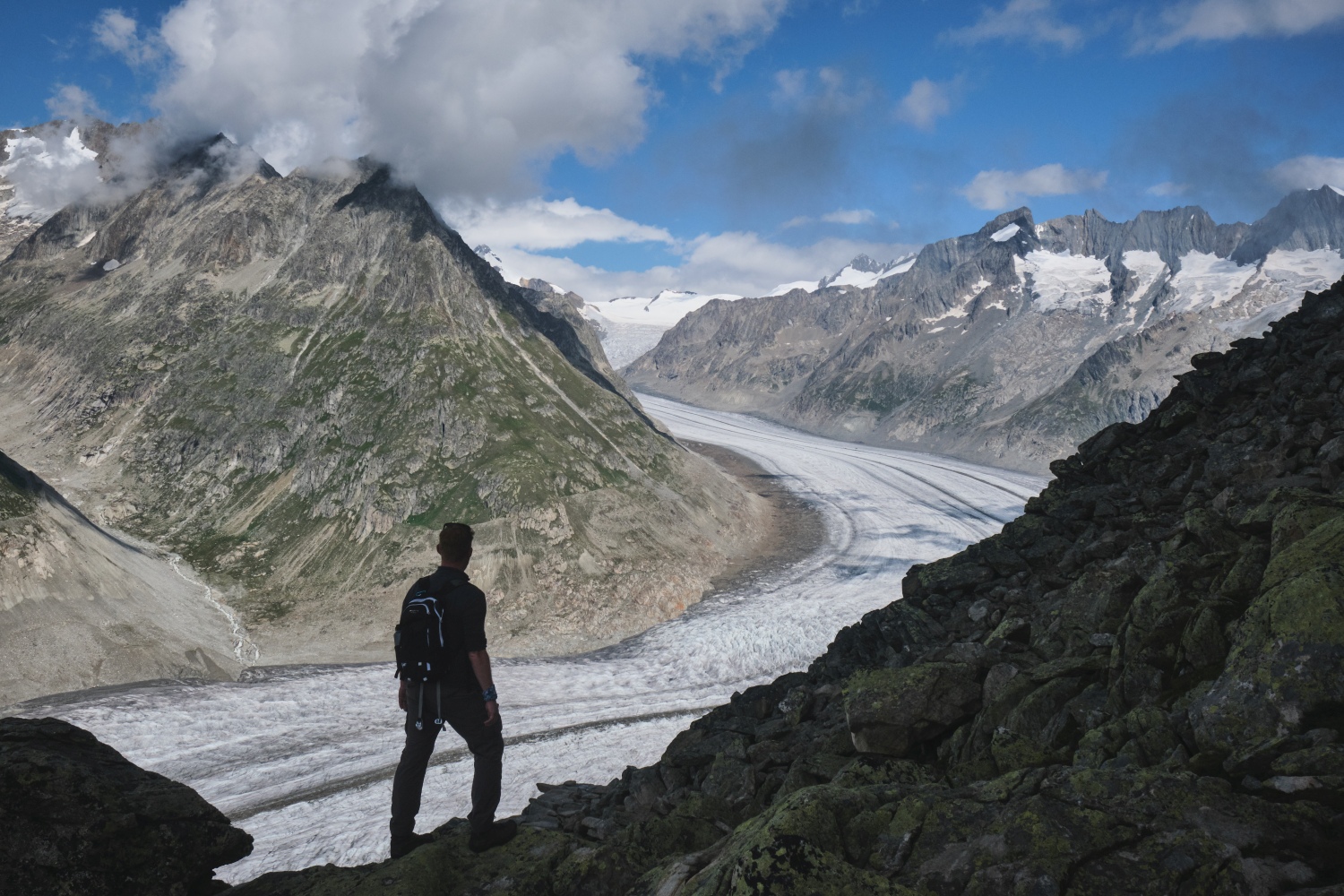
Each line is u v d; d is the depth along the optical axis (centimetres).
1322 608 486
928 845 454
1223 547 750
